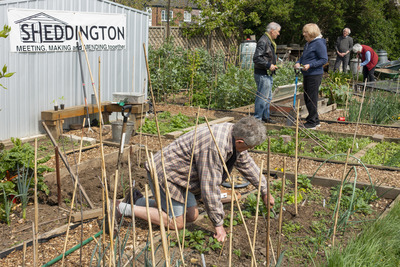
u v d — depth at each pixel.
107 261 3.12
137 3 18.44
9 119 6.99
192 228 4.12
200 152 3.47
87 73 8.23
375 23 23.70
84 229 4.02
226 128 3.49
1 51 6.72
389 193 5.09
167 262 2.52
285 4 20.77
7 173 4.44
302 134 7.93
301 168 6.01
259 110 8.88
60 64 7.71
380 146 7.40
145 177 5.32
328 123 9.28
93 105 7.89
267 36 8.63
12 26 6.82
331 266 3.38
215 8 18.30
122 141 3.81
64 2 7.63
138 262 3.48
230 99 10.80
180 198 3.70
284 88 10.09
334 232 3.71
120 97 8.05
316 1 21.17
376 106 9.66
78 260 3.49
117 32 8.76
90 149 6.48
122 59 9.02
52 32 7.46
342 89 11.34
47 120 7.15
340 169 5.96
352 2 21.97
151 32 14.62
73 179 4.52
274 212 4.36
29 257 3.54
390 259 3.63
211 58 14.66
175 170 3.63
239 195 4.75
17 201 4.48
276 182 5.27
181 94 12.56
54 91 7.67
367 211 4.58
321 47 8.22
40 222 4.16
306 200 4.91
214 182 3.47
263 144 7.04
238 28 20.03
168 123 8.62
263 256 3.69
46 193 4.51
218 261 3.60
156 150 6.43
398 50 26.00
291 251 3.79
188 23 17.20
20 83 7.08
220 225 3.67
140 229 4.07
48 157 5.00
